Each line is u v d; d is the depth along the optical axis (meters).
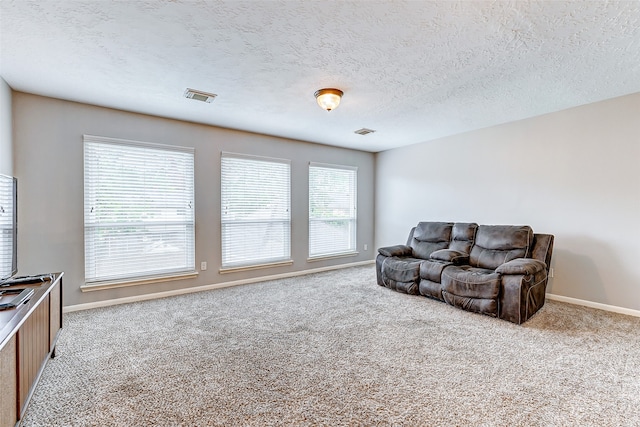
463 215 4.55
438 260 3.73
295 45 2.12
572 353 2.24
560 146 3.54
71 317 2.98
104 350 2.28
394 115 3.70
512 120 3.92
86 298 3.24
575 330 2.67
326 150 5.32
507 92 2.99
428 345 2.38
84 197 3.22
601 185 3.25
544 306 3.33
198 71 2.52
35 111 2.97
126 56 2.26
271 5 1.69
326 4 1.68
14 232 2.21
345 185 5.64
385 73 2.57
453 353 2.24
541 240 3.38
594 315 3.05
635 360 2.13
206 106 3.34
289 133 4.53
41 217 3.01
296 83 2.76
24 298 1.60
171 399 1.69
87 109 3.23
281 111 3.52
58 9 1.70
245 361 2.12
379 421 1.51
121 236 3.45
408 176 5.39
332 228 5.45
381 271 4.18
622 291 3.12
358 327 2.75
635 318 2.96
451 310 3.21
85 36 1.99
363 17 1.80
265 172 4.59
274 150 4.67
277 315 3.06
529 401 1.67
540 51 2.20
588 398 1.70
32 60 2.31
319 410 1.60
